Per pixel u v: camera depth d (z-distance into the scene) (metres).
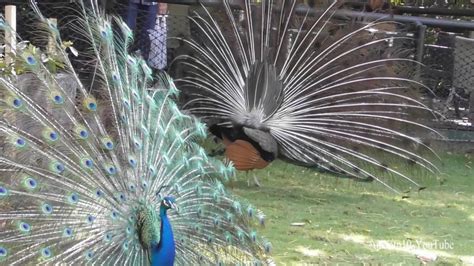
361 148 8.79
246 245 5.46
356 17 9.12
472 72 11.44
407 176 8.98
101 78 5.55
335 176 8.80
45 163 4.93
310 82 8.71
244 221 5.54
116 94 5.46
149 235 4.99
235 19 8.88
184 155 5.49
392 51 9.31
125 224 4.97
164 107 5.86
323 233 7.20
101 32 5.77
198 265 5.27
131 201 5.05
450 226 7.72
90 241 4.81
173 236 5.04
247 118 8.43
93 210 4.91
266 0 8.77
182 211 5.30
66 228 4.73
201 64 8.89
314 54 8.73
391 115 8.85
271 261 5.71
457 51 11.45
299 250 6.65
